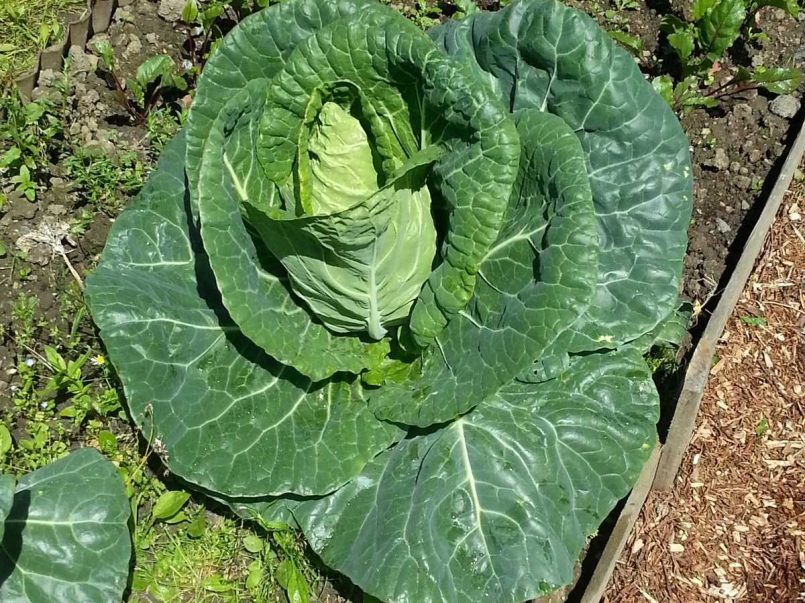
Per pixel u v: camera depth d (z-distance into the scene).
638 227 0.77
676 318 0.92
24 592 0.66
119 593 0.68
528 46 0.75
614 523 0.85
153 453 0.81
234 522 0.79
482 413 0.76
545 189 0.71
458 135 0.68
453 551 0.70
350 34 0.68
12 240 0.91
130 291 0.74
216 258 0.69
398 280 0.72
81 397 0.81
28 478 0.71
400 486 0.74
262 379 0.76
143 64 0.98
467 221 0.67
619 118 0.75
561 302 0.66
